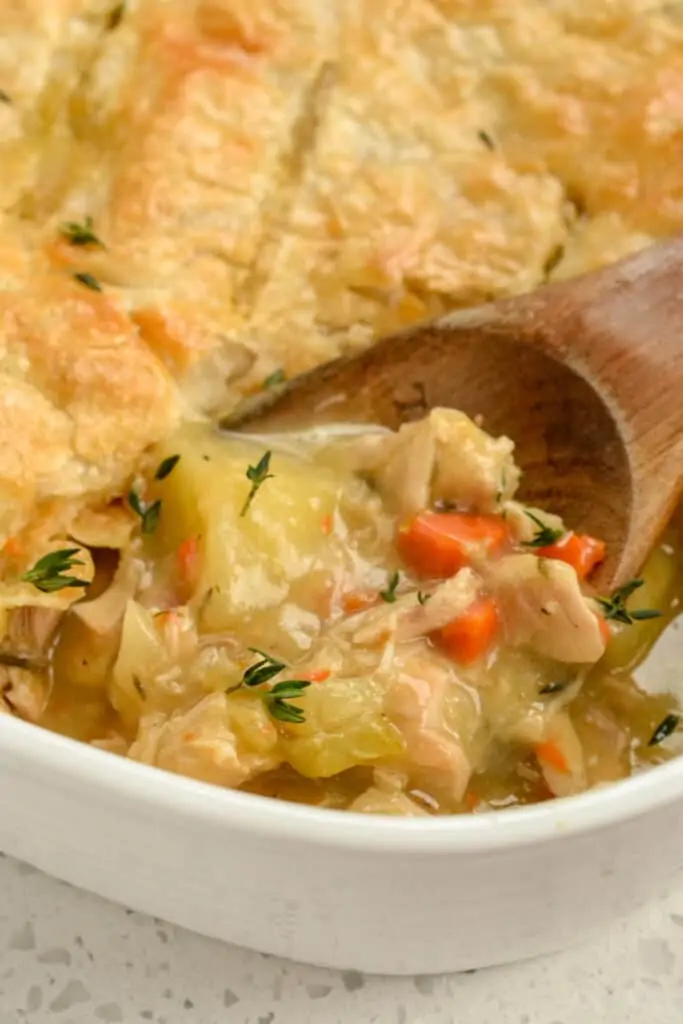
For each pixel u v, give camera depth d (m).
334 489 0.42
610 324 0.42
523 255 0.45
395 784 0.40
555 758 0.41
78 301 0.43
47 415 0.42
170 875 0.39
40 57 0.45
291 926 0.39
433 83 0.46
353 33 0.46
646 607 0.43
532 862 0.37
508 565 0.41
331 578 0.42
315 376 0.44
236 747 0.40
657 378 0.42
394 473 0.43
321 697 0.40
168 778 0.37
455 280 0.44
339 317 0.44
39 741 0.37
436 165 0.45
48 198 0.44
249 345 0.44
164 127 0.44
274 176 0.45
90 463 0.42
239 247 0.44
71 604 0.42
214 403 0.44
